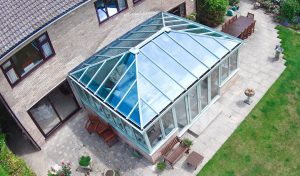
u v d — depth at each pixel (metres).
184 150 22.33
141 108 20.64
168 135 22.72
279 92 25.42
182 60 22.67
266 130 23.47
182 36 23.77
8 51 19.72
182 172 22.08
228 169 21.92
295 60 27.38
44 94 23.98
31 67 22.47
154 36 23.42
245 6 32.72
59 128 25.89
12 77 21.56
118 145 24.23
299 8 29.66
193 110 23.86
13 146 25.36
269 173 21.53
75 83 24.50
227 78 25.30
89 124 25.23
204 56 23.06
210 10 29.78
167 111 21.03
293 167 21.62
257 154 22.39
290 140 22.83
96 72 23.53
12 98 22.05
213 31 24.80
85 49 24.94
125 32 26.89
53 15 21.30
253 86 26.00
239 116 24.36
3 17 21.19
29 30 20.55
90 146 24.53
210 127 24.03
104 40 25.78
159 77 21.81
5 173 20.16
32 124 23.91
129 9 25.98
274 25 30.52
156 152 22.38
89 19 23.80
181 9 30.81
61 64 24.03
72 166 23.62
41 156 24.56
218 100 25.50
